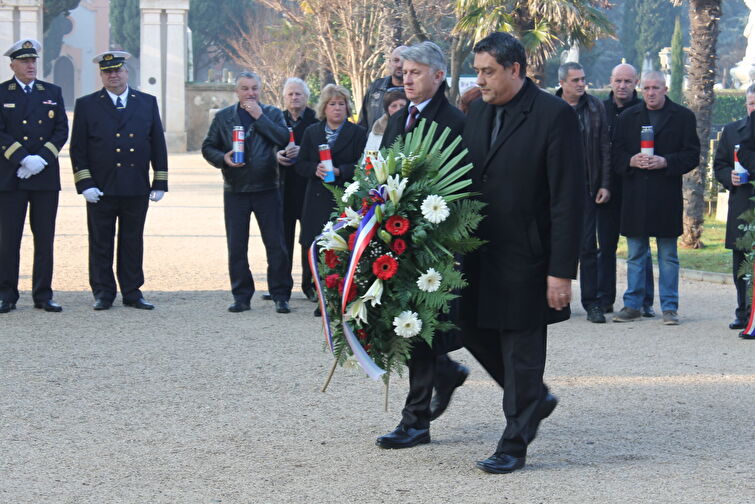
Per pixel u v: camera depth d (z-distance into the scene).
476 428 6.04
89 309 9.87
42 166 9.55
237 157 9.55
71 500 4.78
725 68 68.75
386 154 5.46
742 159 9.44
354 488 4.95
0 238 9.63
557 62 50.44
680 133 9.47
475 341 5.51
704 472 5.22
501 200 5.15
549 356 8.08
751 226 8.98
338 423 6.12
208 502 4.75
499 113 5.25
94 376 7.22
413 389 5.66
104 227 9.86
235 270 9.89
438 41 29.86
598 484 5.02
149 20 40.53
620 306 10.67
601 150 9.62
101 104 9.85
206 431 5.93
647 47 69.88
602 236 9.97
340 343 5.40
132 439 5.76
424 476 5.14
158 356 7.87
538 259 5.16
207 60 72.44
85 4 83.81
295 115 10.77
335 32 32.69
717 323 9.66
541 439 5.83
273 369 7.48
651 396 6.84
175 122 41.31
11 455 5.46
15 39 38.62
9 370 7.36
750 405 6.62
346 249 5.29
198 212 19.55
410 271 5.21
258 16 55.84
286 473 5.19
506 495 4.85
